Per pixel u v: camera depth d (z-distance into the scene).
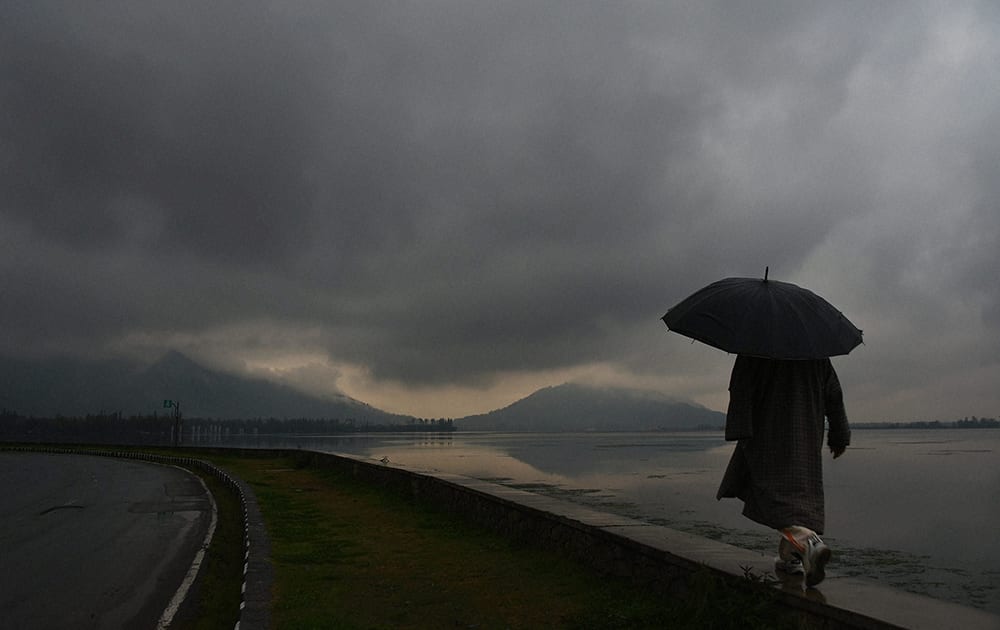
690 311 4.88
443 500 12.48
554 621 5.43
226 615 6.59
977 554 16.34
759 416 4.74
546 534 7.96
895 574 14.12
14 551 10.52
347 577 7.26
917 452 79.75
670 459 62.34
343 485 18.98
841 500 29.52
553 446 114.06
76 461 38.03
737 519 19.75
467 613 5.79
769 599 4.36
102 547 10.80
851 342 4.61
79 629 6.34
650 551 5.71
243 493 16.27
